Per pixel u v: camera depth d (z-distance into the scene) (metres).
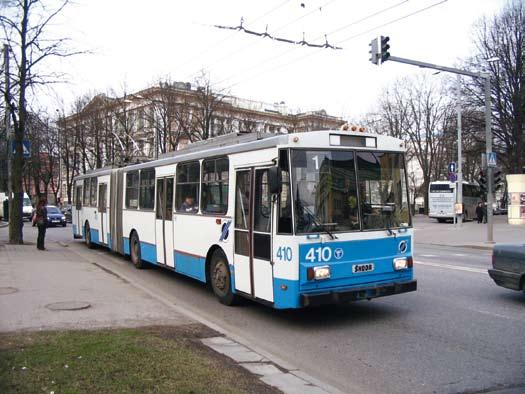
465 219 46.84
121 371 5.07
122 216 15.59
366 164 8.28
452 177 31.80
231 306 9.48
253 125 44.38
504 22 40.72
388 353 6.54
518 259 9.27
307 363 6.16
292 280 7.45
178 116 40.97
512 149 41.12
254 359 5.88
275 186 7.57
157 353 5.71
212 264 9.96
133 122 45.94
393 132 56.62
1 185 46.12
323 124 53.38
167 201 12.16
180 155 11.83
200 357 5.71
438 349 6.69
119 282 10.80
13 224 19.62
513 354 6.43
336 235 7.76
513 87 40.34
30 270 12.29
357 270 7.92
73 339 6.21
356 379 5.60
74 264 13.66
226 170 9.38
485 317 8.39
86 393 4.52
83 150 51.62
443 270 13.91
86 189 20.38
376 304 9.48
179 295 10.64
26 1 18.12
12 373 4.96
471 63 41.72
